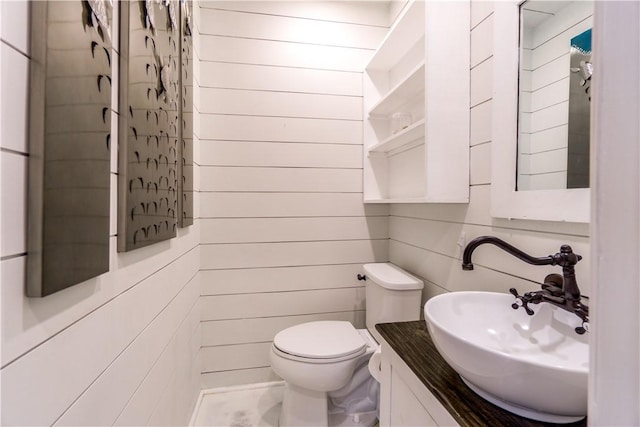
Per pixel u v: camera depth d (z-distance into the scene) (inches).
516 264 39.5
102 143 25.9
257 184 74.5
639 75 10.1
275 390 74.2
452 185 47.9
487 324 34.2
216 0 72.2
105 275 28.9
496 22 41.7
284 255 76.1
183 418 57.2
